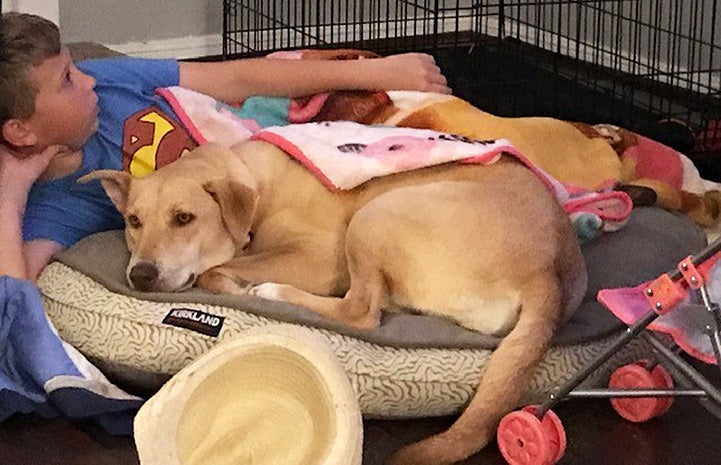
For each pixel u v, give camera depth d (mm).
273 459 1623
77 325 2098
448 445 1845
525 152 2633
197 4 4242
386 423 2049
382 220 2057
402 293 2068
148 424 1539
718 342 1735
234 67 2596
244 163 2227
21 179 2230
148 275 2068
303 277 2158
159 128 2402
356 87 2668
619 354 2100
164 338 2012
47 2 3080
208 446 1609
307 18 4391
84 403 1966
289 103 2627
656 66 3814
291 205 2203
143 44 4203
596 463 1942
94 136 2365
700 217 2740
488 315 2018
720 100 3627
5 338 2055
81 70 2438
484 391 1896
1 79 2184
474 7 3992
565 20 4223
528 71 3783
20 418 2051
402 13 4559
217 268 2139
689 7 3760
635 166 2797
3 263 2143
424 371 1979
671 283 1744
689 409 2109
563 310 2004
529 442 1854
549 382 2020
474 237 2025
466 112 2674
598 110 3402
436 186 2102
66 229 2316
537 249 2018
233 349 1609
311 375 1630
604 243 2416
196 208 2113
